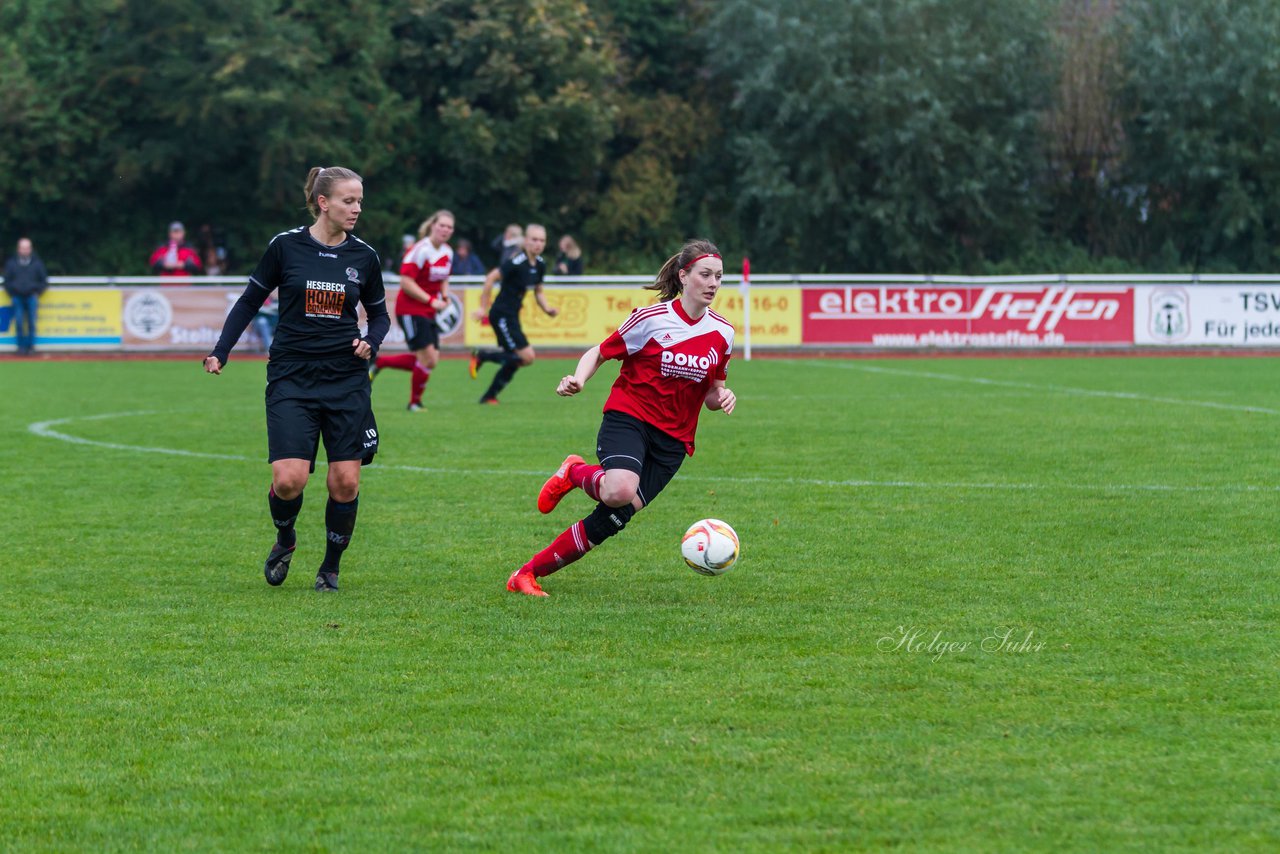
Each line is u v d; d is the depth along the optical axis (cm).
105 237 10394
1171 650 1675
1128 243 11506
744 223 11369
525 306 7875
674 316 1934
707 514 2686
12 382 6072
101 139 9881
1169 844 1109
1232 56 10619
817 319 8031
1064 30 11562
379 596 2009
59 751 1339
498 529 2559
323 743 1356
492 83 10356
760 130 11088
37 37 9838
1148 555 2266
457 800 1209
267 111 9644
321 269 1970
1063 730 1379
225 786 1246
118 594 2025
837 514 2672
